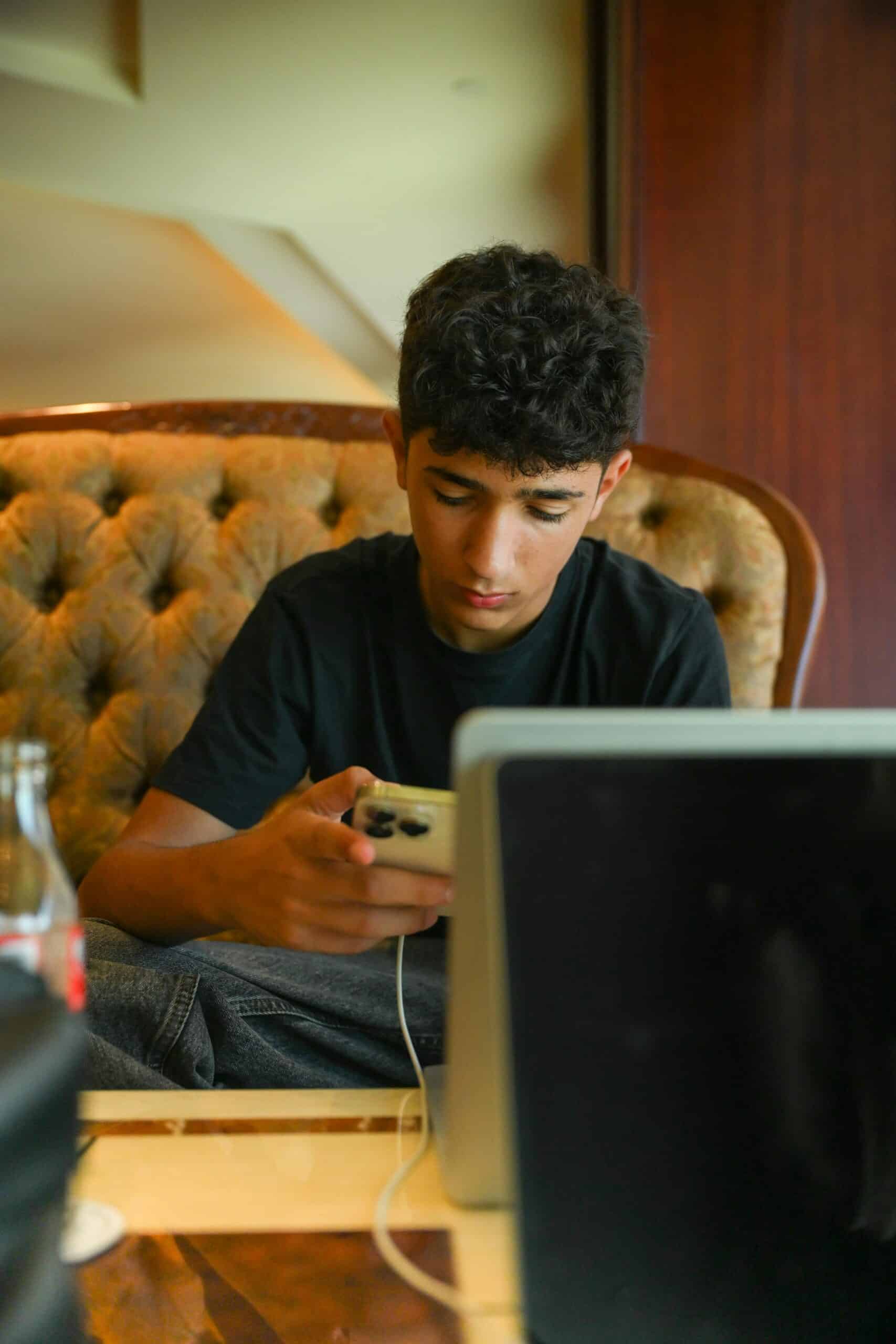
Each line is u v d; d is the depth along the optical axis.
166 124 4.28
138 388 7.79
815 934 0.45
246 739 1.15
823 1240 0.44
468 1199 0.54
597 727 0.44
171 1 3.38
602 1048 0.43
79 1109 0.41
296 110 4.13
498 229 4.92
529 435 0.86
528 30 3.48
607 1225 0.42
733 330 2.12
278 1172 0.58
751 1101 0.44
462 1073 0.53
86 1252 0.49
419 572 1.17
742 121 2.13
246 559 1.62
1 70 3.88
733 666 1.55
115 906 0.99
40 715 1.59
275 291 6.01
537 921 0.43
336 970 1.04
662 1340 0.42
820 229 2.13
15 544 1.63
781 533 1.63
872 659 2.14
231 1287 0.47
